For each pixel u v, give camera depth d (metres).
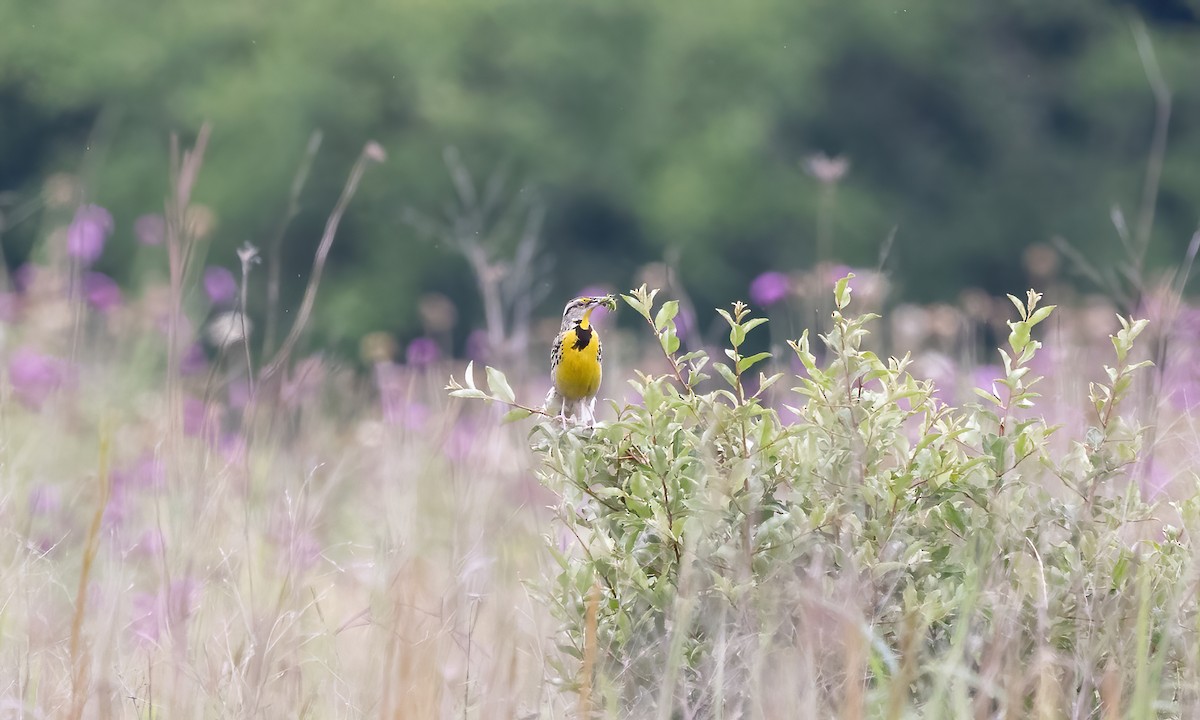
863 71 40.72
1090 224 39.59
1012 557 6.97
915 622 6.52
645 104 38.53
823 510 6.87
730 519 6.97
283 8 38.97
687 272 36.91
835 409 7.07
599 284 36.88
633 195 37.66
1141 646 6.50
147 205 37.72
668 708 6.29
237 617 7.91
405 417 10.20
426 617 7.37
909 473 6.98
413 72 37.78
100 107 39.16
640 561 7.10
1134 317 8.80
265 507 8.45
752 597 6.75
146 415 11.81
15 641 8.03
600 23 39.12
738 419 7.08
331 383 13.30
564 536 8.12
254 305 32.38
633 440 7.18
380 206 36.75
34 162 40.88
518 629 7.70
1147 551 7.51
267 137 37.47
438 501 8.80
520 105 38.12
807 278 11.80
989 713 6.66
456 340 36.09
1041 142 41.09
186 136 38.19
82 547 9.09
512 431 10.83
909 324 14.14
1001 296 40.22
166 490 8.20
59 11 40.16
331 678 7.92
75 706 6.73
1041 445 7.22
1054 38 42.34
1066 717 6.59
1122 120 40.97
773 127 39.00
